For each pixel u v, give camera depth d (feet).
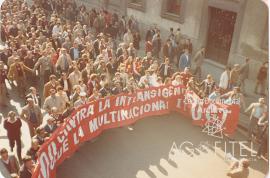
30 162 19.33
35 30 40.45
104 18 41.37
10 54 33.63
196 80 34.76
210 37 37.22
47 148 21.45
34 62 32.55
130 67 33.40
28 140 26.50
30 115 23.82
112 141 28.07
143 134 29.43
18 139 23.41
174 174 25.11
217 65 35.91
